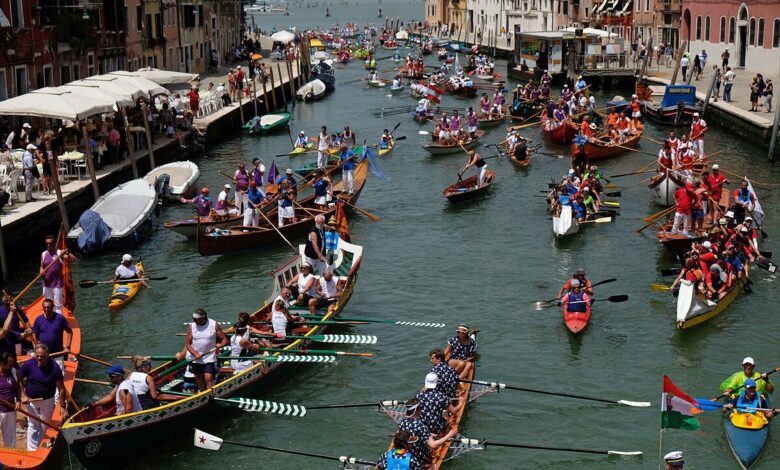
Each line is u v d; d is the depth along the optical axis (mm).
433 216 36844
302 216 35062
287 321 22219
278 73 77562
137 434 17750
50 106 34906
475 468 18375
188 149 49312
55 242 32031
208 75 78688
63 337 21672
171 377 19922
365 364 23000
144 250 32375
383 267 30516
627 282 28500
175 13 73188
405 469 15922
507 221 35750
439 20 152750
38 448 17000
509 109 63906
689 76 65062
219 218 34250
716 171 32750
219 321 25891
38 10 44531
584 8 98125
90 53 52969
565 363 22938
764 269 28719
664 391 17234
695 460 18453
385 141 51406
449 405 18469
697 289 24812
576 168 42125
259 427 19875
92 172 34781
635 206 37531
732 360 22953
